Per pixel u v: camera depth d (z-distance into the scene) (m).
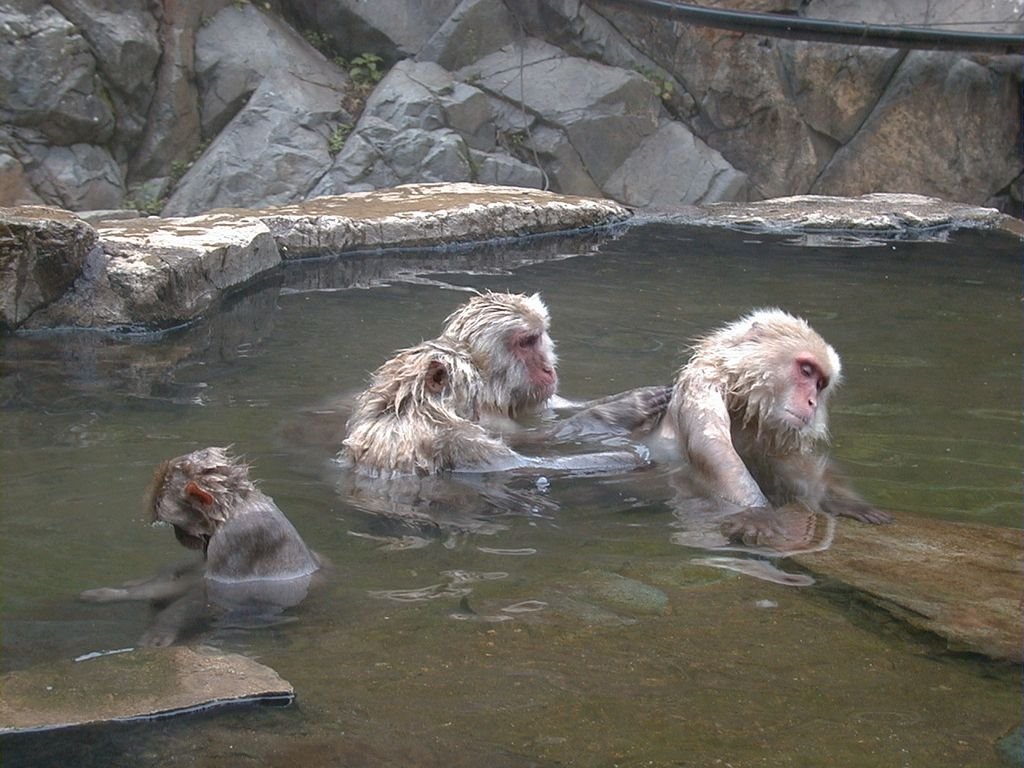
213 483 5.75
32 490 6.58
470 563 5.82
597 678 4.55
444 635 4.93
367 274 13.16
